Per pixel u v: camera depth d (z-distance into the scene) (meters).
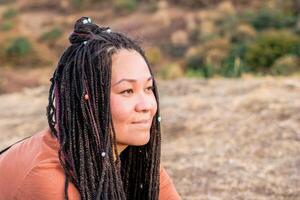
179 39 39.56
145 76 2.72
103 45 2.70
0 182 2.75
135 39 2.78
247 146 7.46
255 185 6.25
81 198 2.66
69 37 2.80
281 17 36.16
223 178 6.51
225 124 8.40
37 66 37.53
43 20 47.91
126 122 2.70
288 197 5.91
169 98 11.04
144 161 2.92
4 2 52.31
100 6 48.41
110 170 2.68
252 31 34.47
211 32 37.56
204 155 7.33
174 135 8.44
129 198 2.99
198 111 9.41
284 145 7.32
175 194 3.11
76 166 2.67
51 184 2.64
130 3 46.94
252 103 8.99
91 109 2.67
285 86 10.25
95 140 2.67
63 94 2.71
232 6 42.62
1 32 43.91
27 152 2.76
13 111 12.09
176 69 21.44
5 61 37.78
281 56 24.56
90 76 2.67
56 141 2.74
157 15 43.94
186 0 45.25
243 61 24.97
